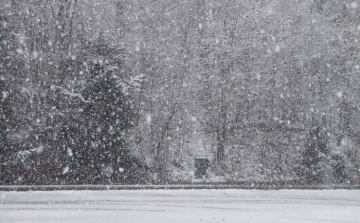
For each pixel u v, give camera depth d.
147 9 28.89
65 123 21.06
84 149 20.56
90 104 21.12
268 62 28.23
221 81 27.22
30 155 20.39
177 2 29.97
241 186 17.91
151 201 14.00
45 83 23.59
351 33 30.88
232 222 11.16
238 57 27.92
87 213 11.82
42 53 24.53
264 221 11.36
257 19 28.58
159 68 26.73
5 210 11.98
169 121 25.92
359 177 24.69
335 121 29.69
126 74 23.55
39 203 13.12
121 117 21.39
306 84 29.53
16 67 22.67
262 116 29.48
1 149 20.70
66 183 19.53
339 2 33.75
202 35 28.38
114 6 28.50
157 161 24.52
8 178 19.75
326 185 19.98
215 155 27.03
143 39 27.08
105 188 16.72
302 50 29.62
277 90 29.11
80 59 22.86
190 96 26.98
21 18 24.80
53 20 26.89
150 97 26.00
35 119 22.58
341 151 25.09
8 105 21.52
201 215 11.93
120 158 21.11
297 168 25.00
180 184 19.25
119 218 11.30
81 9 27.73
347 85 29.72
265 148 27.36
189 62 27.31
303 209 13.27
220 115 27.23
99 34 23.22
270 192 16.83
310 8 34.97
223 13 28.69
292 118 29.58
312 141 25.00
